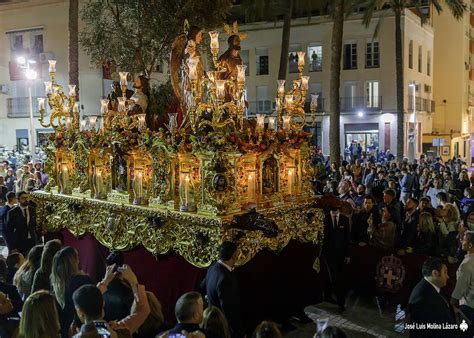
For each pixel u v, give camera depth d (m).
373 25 35.38
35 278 5.97
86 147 8.89
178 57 8.66
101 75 27.52
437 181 13.94
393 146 36.00
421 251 8.47
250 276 7.21
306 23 36.53
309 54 37.03
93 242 9.02
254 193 7.49
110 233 8.26
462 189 16.28
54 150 9.78
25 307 4.36
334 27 21.48
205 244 6.77
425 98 41.25
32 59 25.44
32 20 29.41
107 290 5.55
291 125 8.27
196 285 7.11
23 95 31.20
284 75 25.09
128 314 5.50
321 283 8.73
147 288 7.87
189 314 4.47
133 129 8.30
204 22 13.54
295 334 7.57
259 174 7.55
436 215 8.80
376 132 36.50
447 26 44.34
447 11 44.00
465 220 10.88
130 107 9.22
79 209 8.96
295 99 8.16
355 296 9.23
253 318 7.26
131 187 8.02
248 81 38.75
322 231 8.49
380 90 35.91
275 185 7.92
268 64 38.06
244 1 28.31
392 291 8.46
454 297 6.15
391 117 35.75
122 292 5.55
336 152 21.77
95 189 8.70
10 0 29.84
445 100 44.97
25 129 31.30
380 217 9.43
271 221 6.65
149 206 7.67
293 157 8.24
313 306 8.77
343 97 36.94
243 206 7.17
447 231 8.49
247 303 7.14
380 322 7.98
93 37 14.79
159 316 5.46
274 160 7.86
